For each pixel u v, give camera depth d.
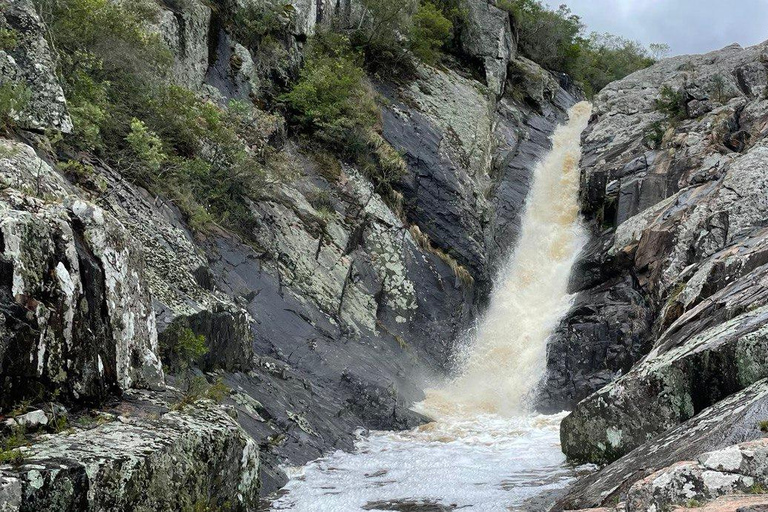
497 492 8.78
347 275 17.52
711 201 18.02
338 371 13.96
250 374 11.84
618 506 5.79
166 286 10.65
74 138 11.73
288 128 20.56
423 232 21.45
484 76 31.55
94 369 6.79
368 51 26.25
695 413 8.95
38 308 6.02
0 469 4.84
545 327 20.14
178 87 15.02
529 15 40.78
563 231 25.16
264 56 21.22
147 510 5.78
